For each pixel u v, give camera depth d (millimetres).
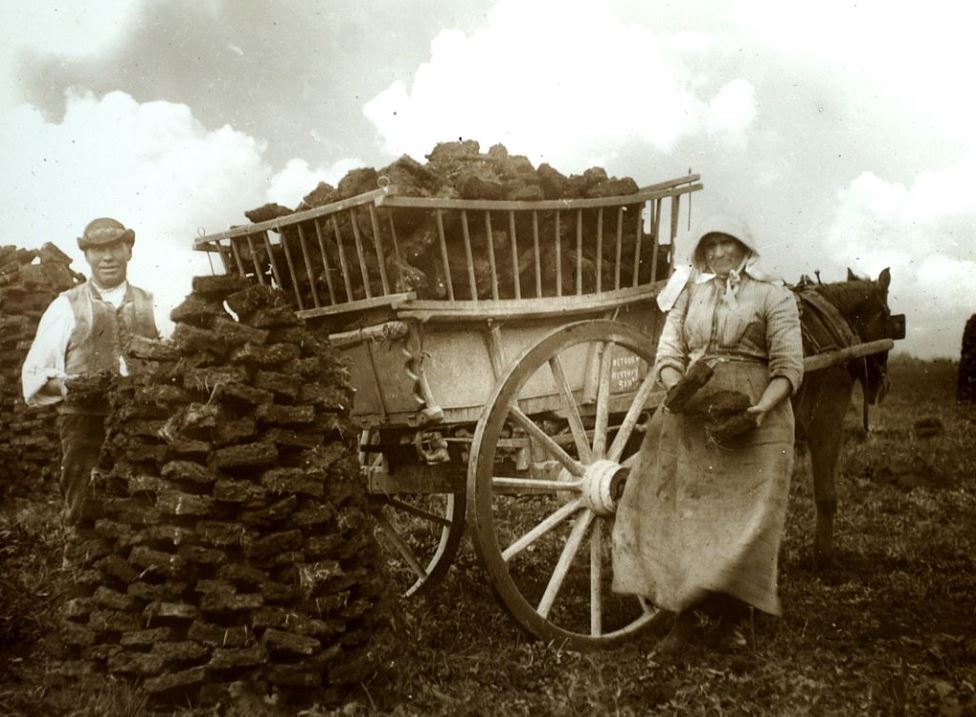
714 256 4609
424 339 4457
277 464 3766
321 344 4133
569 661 4293
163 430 3646
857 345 6289
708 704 3764
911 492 8727
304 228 4781
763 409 4285
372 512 5480
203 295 3768
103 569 3818
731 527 4316
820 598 5387
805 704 3760
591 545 4891
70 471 4348
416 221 4520
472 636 4688
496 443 4406
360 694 3752
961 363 14055
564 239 5043
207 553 3592
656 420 4668
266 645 3598
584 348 5176
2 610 4395
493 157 5289
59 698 3590
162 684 3514
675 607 4320
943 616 5051
